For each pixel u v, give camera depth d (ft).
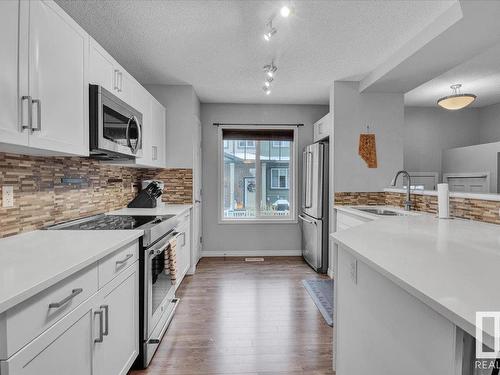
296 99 14.94
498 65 10.93
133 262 6.06
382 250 4.16
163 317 7.72
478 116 17.20
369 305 4.07
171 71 11.16
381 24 7.76
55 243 4.98
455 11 6.82
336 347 5.47
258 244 16.03
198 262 14.64
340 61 10.21
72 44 5.61
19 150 5.07
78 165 7.87
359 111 12.32
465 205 7.41
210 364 6.56
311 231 13.69
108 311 4.91
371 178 12.39
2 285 3.05
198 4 6.93
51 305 3.42
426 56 8.72
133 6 7.02
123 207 10.87
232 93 13.94
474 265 3.41
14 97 4.20
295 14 7.30
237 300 9.96
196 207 13.62
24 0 4.35
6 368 2.80
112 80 7.38
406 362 3.17
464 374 2.40
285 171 16.48
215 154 15.76
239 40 8.70
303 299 10.05
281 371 6.32
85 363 4.19
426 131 17.07
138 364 6.41
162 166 12.12
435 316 2.68
